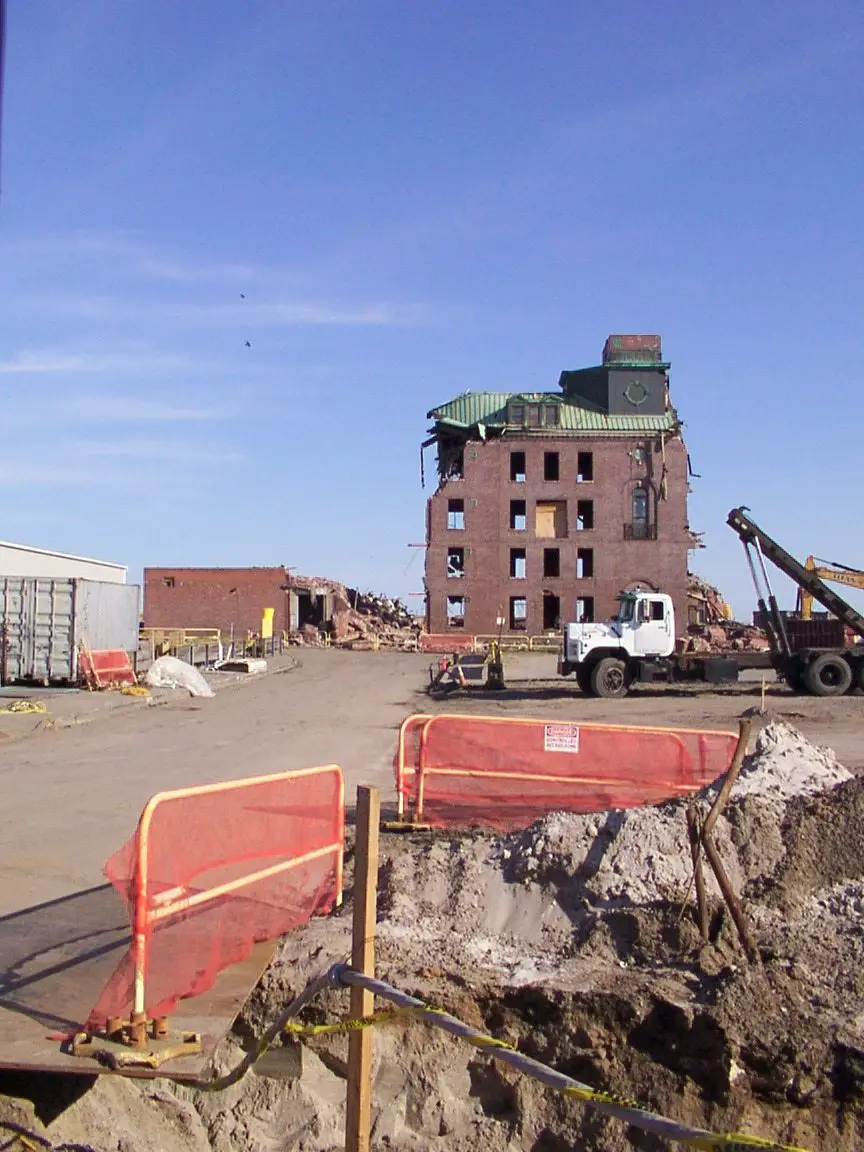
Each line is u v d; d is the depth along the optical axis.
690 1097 6.62
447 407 80.62
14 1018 6.18
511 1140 6.66
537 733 12.05
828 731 22.53
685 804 8.80
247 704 29.70
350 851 10.11
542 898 8.32
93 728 23.06
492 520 77.12
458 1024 4.21
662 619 32.09
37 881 9.70
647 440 76.88
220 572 80.81
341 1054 6.74
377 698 32.31
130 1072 5.64
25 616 31.44
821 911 7.93
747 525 32.75
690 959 7.47
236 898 7.45
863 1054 6.55
